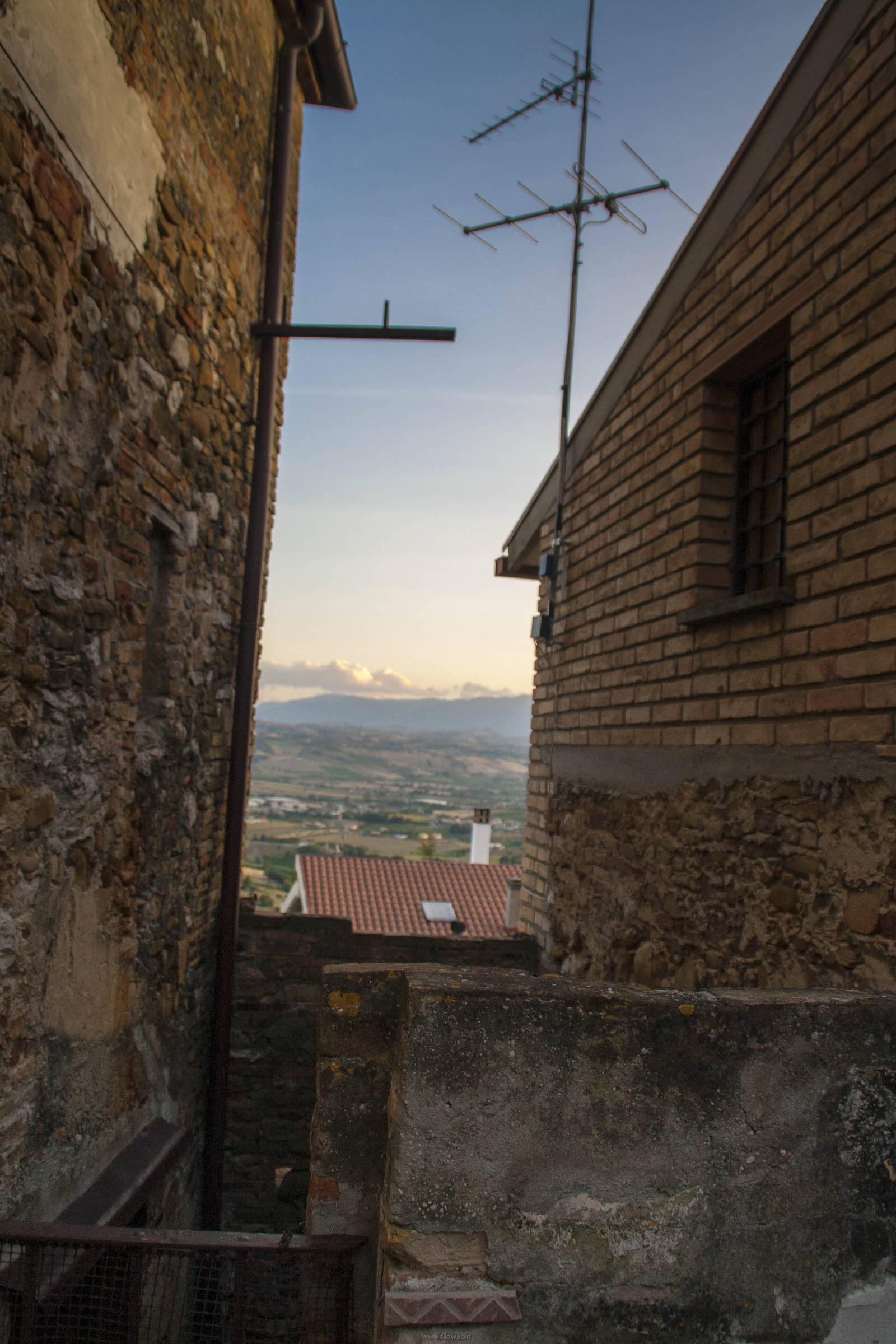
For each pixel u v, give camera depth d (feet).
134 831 11.77
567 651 17.58
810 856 9.66
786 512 11.59
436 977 5.71
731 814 11.29
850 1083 5.59
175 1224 13.65
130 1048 12.00
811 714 9.82
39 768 9.02
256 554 16.40
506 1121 5.28
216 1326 6.61
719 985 11.24
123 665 11.10
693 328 13.23
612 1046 5.39
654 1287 5.26
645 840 13.58
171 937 13.60
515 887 20.97
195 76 12.71
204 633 14.51
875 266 9.24
